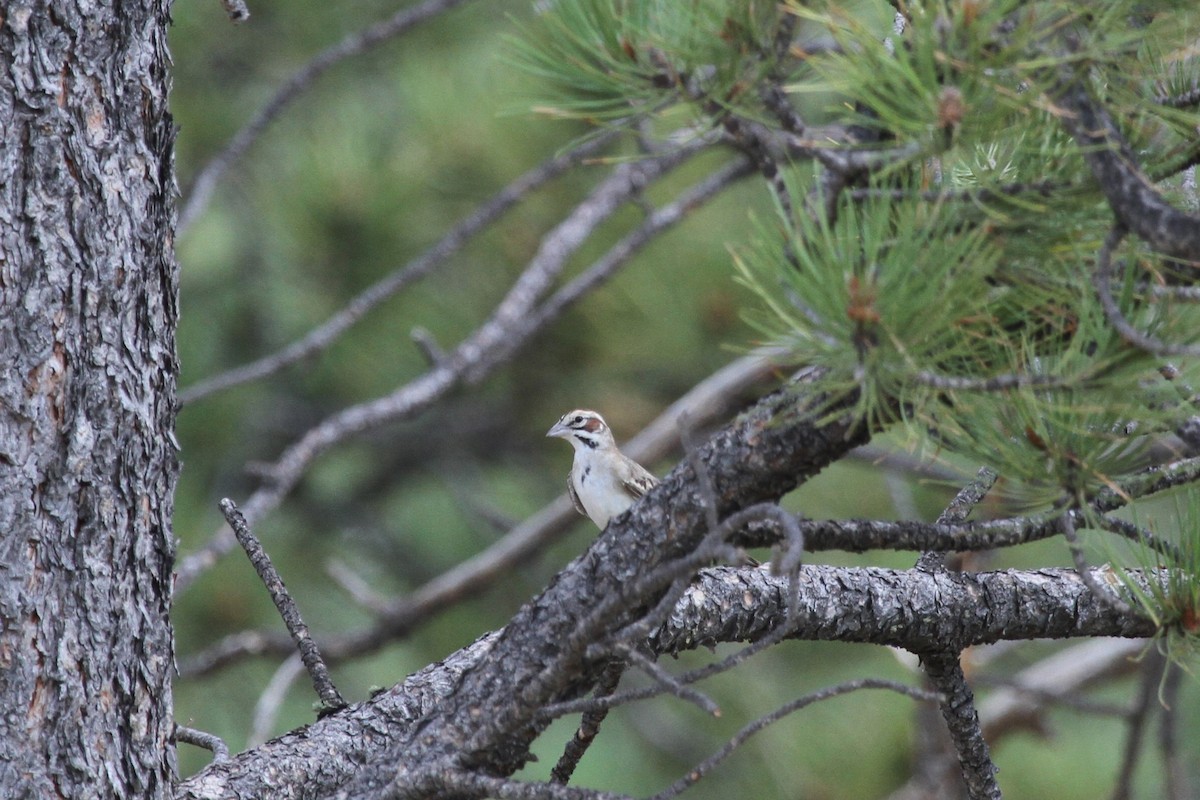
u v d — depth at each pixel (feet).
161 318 21.57
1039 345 18.62
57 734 20.01
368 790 21.26
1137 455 18.40
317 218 53.57
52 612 20.10
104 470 20.54
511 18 20.66
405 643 62.08
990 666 62.34
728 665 18.10
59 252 20.26
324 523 68.54
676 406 51.57
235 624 56.18
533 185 47.83
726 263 52.11
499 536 68.03
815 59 17.40
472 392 63.52
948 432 18.29
